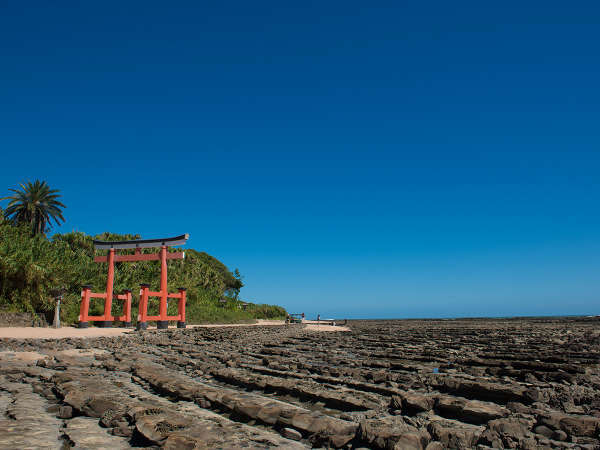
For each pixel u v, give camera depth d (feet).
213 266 197.26
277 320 171.53
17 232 100.17
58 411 21.88
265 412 20.49
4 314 78.07
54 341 56.08
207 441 17.08
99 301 103.45
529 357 41.73
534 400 23.16
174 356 44.11
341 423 18.62
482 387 25.31
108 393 25.89
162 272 95.96
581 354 43.50
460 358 42.50
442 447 15.96
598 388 26.63
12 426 19.04
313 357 45.47
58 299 81.82
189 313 123.44
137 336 70.95
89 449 16.11
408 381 29.86
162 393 26.50
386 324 155.43
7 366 35.76
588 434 17.33
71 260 107.65
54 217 125.39
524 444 16.22
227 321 131.13
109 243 95.20
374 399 24.04
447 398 22.43
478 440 16.89
